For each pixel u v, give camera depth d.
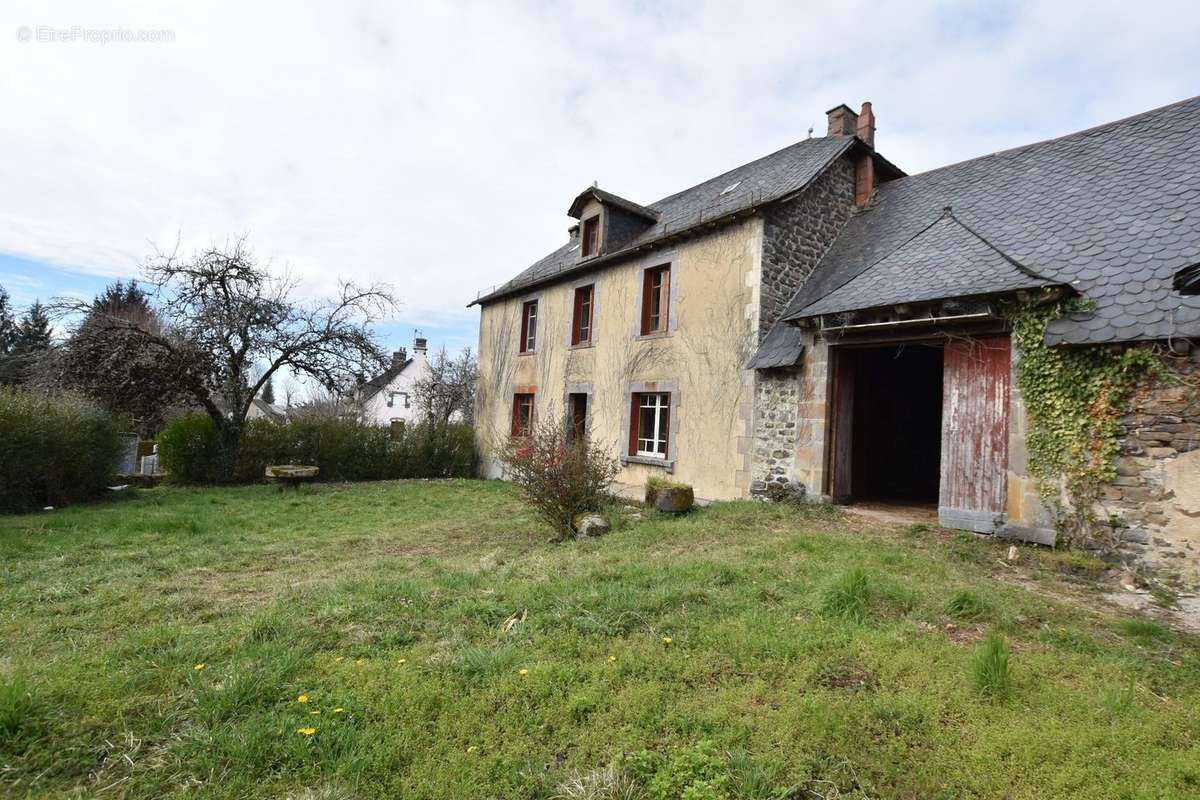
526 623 3.59
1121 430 5.07
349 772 2.18
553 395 13.06
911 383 11.02
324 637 3.40
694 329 9.63
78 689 2.70
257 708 2.59
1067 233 6.35
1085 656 3.18
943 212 8.07
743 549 5.49
